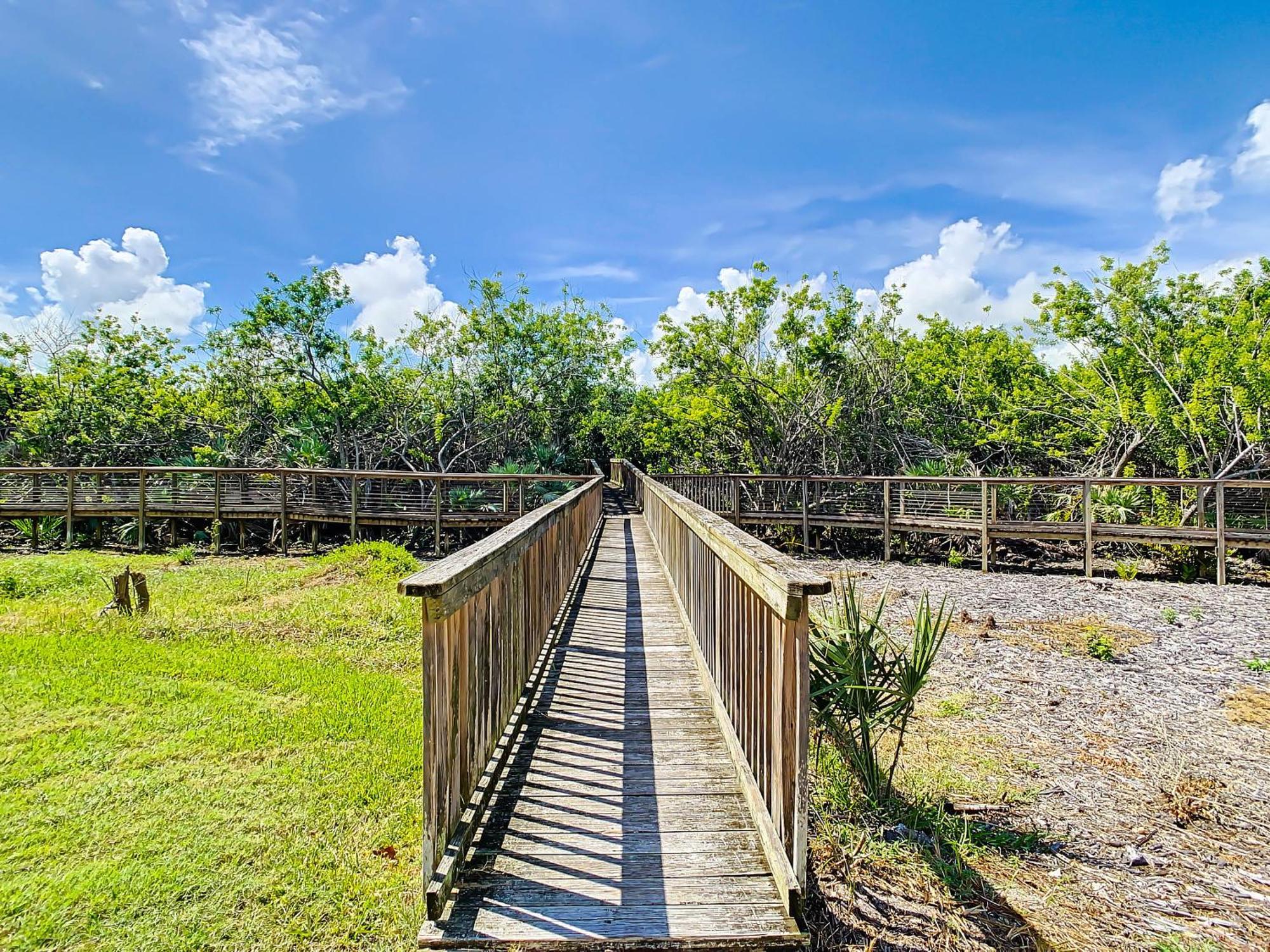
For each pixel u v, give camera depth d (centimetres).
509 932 193
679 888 212
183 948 231
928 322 2022
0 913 245
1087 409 1672
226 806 324
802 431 1758
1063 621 801
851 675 323
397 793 338
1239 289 1533
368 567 944
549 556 495
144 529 1427
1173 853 308
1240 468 1419
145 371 2147
